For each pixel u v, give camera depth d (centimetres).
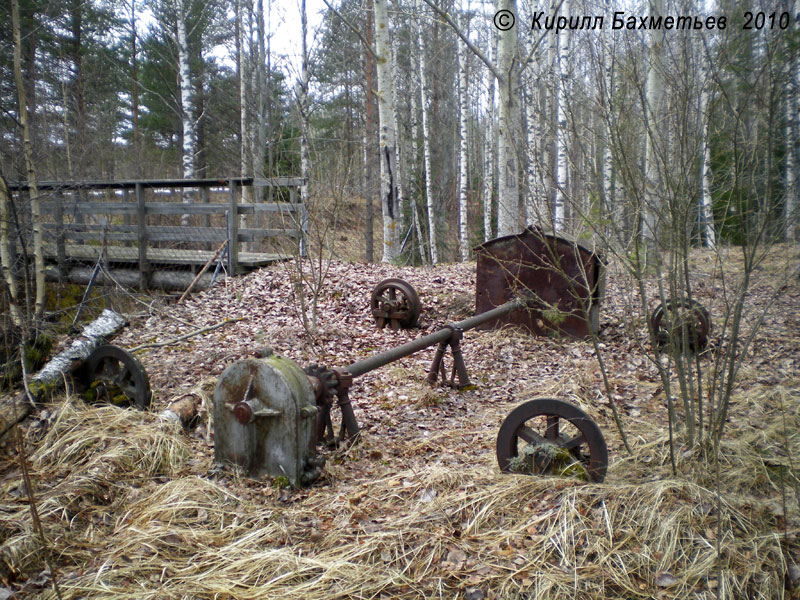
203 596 283
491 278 874
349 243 2192
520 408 392
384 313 877
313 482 412
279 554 317
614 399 573
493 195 2170
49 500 347
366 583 295
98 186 1188
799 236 407
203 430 494
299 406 395
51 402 488
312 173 911
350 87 2705
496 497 357
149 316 908
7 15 1438
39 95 1662
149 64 2511
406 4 1981
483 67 2575
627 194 407
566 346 789
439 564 309
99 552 316
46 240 1193
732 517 332
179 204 1126
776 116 343
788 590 288
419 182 2188
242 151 1933
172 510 355
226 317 894
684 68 351
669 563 305
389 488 392
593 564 304
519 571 299
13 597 276
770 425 464
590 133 424
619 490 353
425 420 552
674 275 388
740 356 382
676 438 437
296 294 978
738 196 351
